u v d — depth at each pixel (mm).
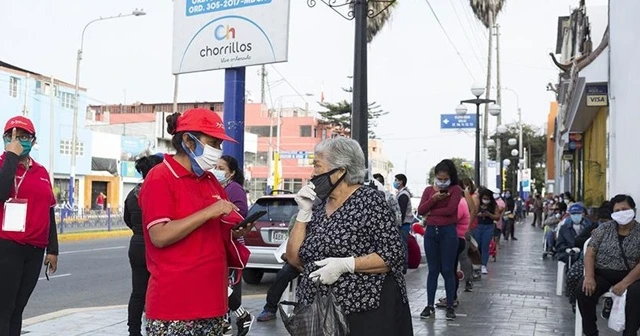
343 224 3809
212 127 3811
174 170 3793
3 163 5137
